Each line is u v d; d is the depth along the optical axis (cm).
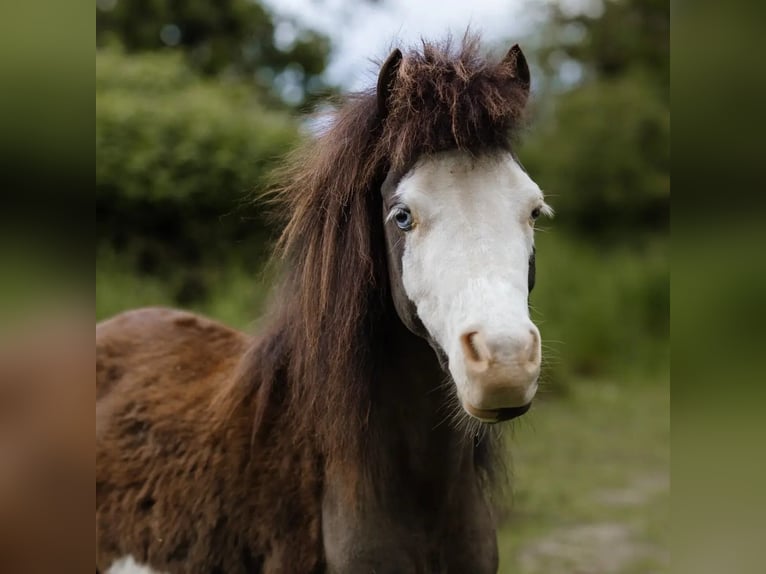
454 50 167
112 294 623
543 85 1113
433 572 170
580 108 1041
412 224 152
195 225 716
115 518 196
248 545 179
